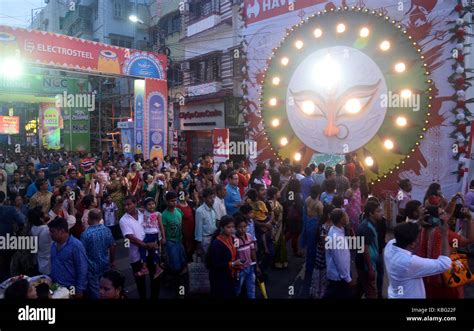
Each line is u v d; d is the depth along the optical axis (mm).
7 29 12000
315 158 11914
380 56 10562
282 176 9625
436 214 4266
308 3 12016
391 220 10258
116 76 15133
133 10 27766
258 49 13383
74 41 13438
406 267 3654
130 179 10539
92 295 5102
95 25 28250
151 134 15836
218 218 6461
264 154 13258
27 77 19062
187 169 11109
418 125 9977
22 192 10414
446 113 9570
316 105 11820
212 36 19578
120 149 21531
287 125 12555
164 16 23734
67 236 4602
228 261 4707
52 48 12922
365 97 10852
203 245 6141
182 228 6621
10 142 32656
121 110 24672
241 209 5719
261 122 13281
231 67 18594
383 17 10477
